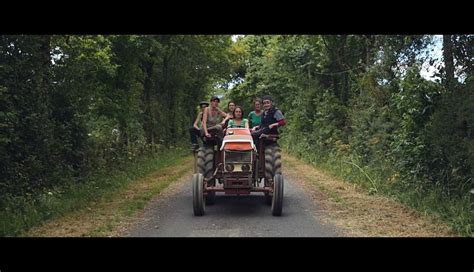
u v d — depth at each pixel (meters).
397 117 13.82
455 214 8.86
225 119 11.68
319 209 10.88
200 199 10.05
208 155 11.02
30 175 10.88
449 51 11.12
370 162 15.30
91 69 15.88
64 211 10.28
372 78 16.27
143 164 19.91
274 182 10.13
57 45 13.35
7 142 9.70
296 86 26.31
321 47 22.62
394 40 15.31
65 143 12.87
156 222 9.65
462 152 9.47
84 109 13.91
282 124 11.03
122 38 18.91
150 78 26.61
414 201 10.55
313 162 21.17
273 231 8.78
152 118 27.03
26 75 10.98
